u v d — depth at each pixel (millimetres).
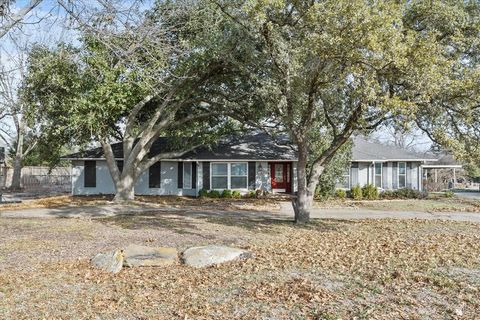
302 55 11719
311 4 11570
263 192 27109
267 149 28328
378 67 10227
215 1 13164
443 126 12508
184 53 11516
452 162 39125
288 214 18594
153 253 9445
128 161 22703
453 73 11523
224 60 16000
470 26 12242
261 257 9750
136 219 16234
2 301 6594
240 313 6090
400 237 12727
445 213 19844
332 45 9930
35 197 27281
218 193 26531
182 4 13820
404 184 30094
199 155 27219
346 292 7023
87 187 27812
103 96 17797
